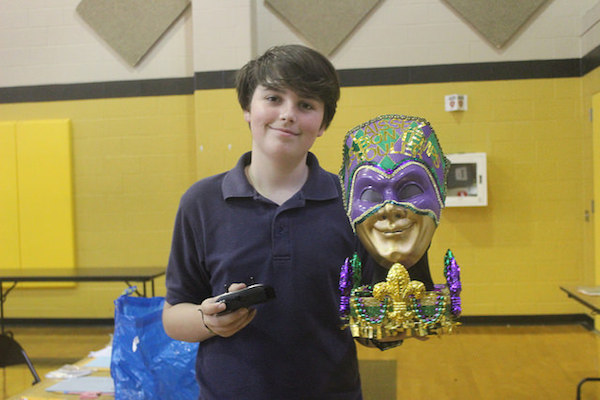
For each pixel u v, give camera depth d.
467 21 4.84
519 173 4.85
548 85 4.81
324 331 1.11
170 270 1.21
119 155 5.27
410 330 0.94
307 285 1.09
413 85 4.89
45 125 5.27
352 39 4.93
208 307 0.96
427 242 0.97
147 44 5.19
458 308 0.96
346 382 1.15
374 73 4.91
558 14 4.78
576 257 4.84
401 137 0.98
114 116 5.27
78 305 5.37
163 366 1.65
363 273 1.11
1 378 3.76
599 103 4.39
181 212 1.18
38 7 5.29
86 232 5.33
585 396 3.14
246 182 1.14
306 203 1.13
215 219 1.14
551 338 4.38
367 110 4.92
